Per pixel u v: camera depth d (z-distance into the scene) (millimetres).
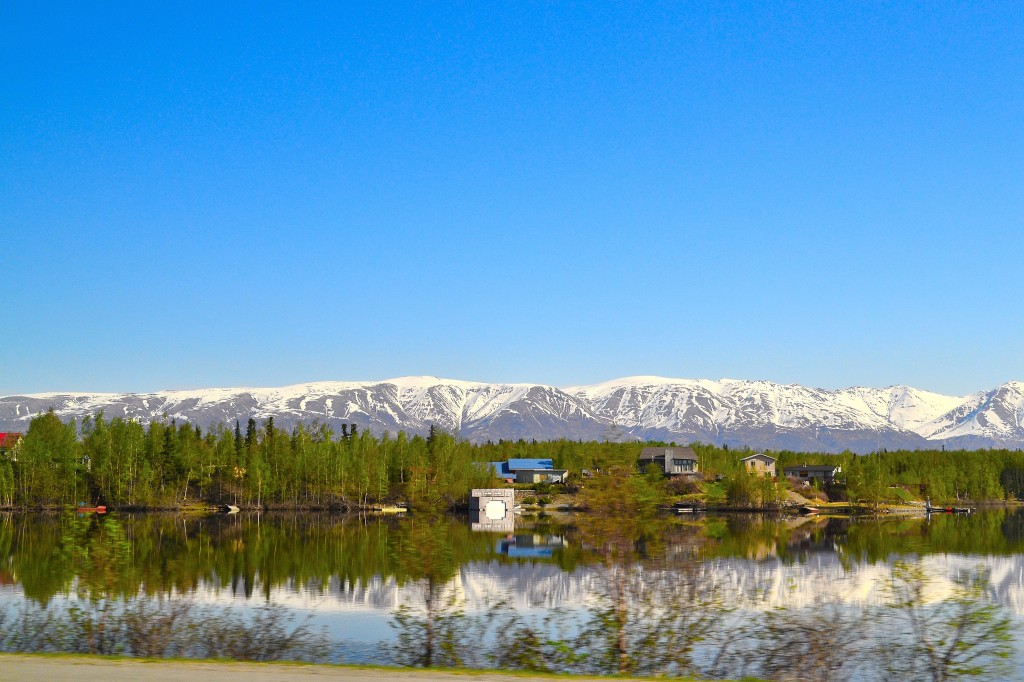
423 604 51000
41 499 185375
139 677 27938
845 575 73812
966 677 37094
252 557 96875
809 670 38281
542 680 29312
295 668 29938
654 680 30375
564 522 169125
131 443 194375
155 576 75062
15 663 30031
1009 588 66875
